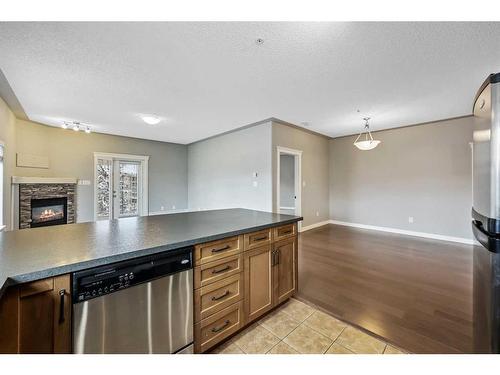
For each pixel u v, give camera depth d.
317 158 5.86
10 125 3.79
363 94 3.10
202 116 4.13
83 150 5.41
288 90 2.96
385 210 5.30
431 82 2.72
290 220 2.12
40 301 0.94
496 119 0.97
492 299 1.01
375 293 2.35
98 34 1.83
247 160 5.04
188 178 7.30
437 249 3.86
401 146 5.02
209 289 1.51
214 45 1.99
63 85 2.80
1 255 1.09
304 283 2.58
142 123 4.66
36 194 4.39
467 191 4.20
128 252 1.15
